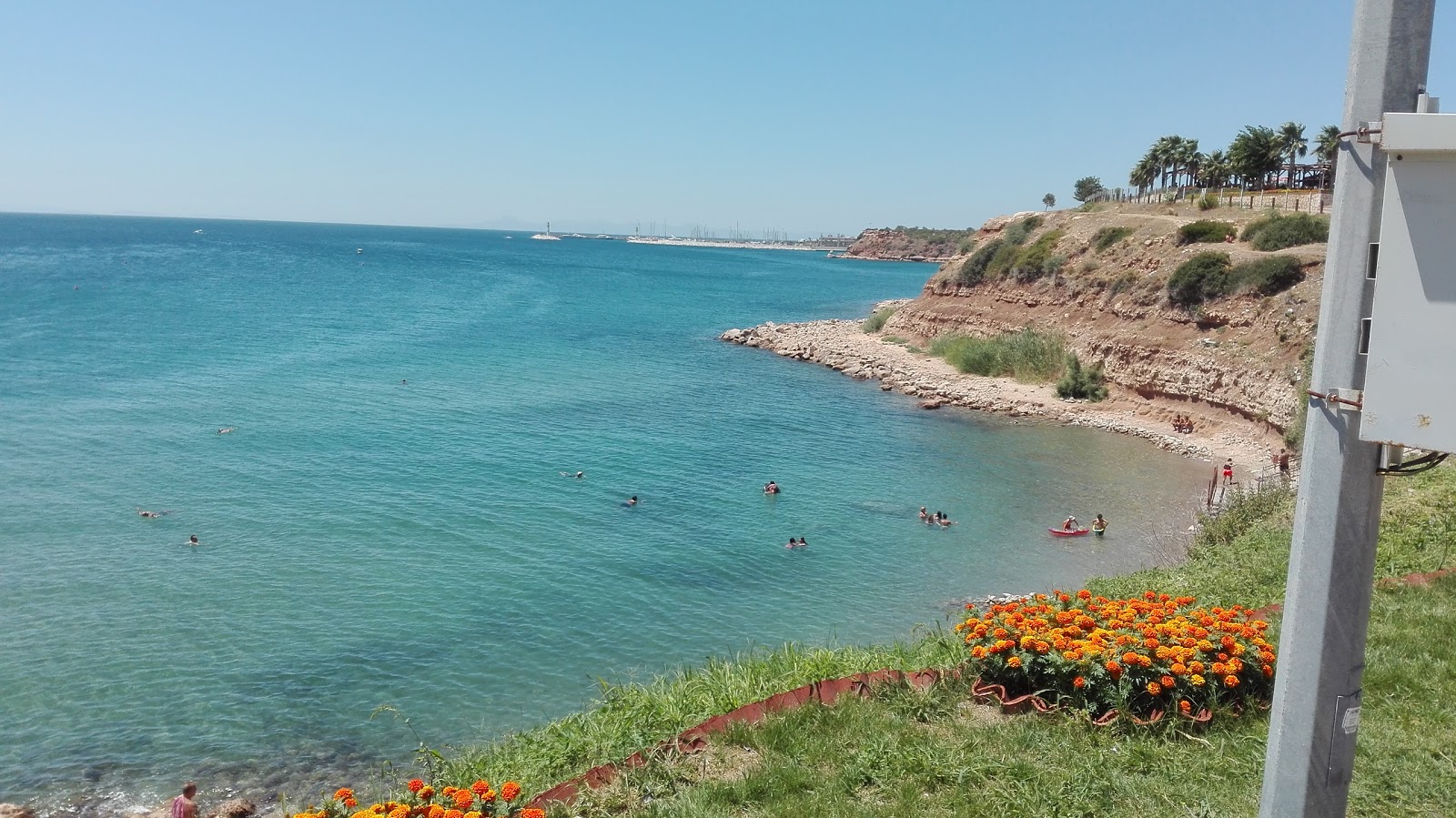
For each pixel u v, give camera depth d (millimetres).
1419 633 11086
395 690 19094
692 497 33969
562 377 60312
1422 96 4668
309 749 16891
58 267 133500
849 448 42375
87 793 15484
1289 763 5270
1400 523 17562
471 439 42250
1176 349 48875
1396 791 7617
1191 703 9070
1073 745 8617
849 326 86688
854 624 22750
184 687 19000
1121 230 61812
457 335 80062
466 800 7879
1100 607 10953
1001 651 9828
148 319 80125
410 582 24969
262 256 194500
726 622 22766
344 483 34438
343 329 79875
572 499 33344
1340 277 4898
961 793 7898
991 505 33562
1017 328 63188
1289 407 39969
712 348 75750
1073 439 44781
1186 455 41281
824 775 8367
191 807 14195
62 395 48406
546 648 21141
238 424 43531
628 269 199500
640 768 8758
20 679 19125
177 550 27016
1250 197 71500
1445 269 4445
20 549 26688
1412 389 4570
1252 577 15953
